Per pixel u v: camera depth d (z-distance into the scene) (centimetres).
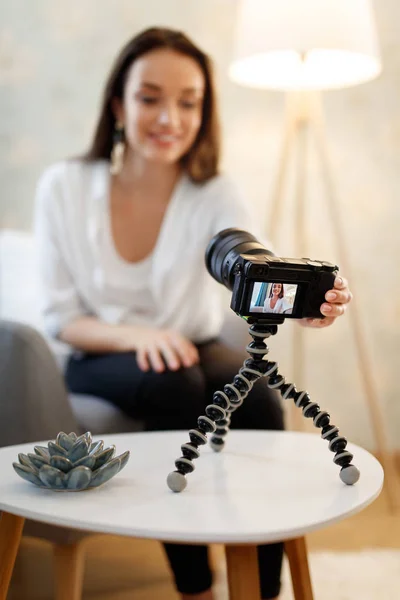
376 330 287
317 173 280
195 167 202
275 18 221
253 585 101
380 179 282
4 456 120
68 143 278
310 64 244
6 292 218
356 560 199
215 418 109
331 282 111
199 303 200
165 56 193
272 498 100
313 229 282
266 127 279
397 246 285
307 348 286
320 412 111
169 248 198
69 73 275
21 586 188
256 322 112
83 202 205
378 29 277
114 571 196
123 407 179
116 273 201
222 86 278
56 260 202
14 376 151
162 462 117
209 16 275
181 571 157
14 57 274
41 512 94
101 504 98
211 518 93
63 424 158
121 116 207
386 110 280
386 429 289
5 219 279
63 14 273
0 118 276
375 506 250
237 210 199
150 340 182
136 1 273
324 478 109
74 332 195
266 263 106
